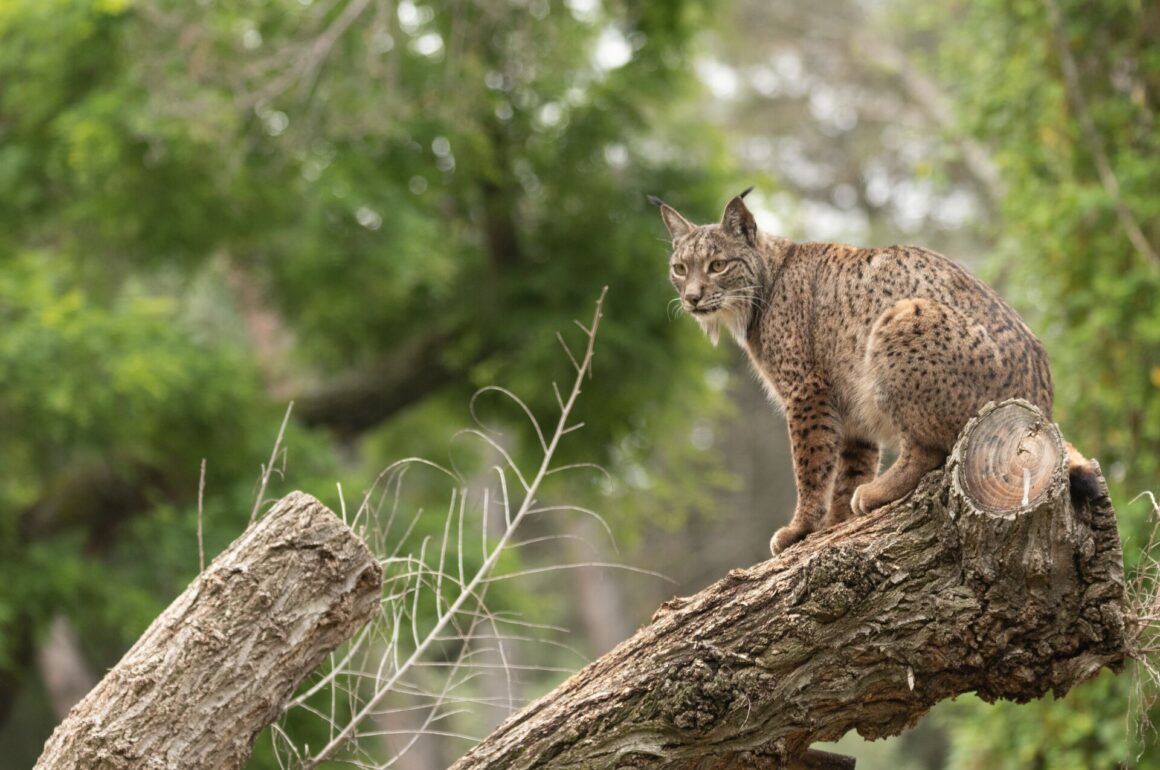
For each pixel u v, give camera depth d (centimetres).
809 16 3017
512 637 712
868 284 707
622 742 582
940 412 641
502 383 1895
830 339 724
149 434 1644
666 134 2086
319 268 1800
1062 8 1273
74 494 1739
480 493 2092
